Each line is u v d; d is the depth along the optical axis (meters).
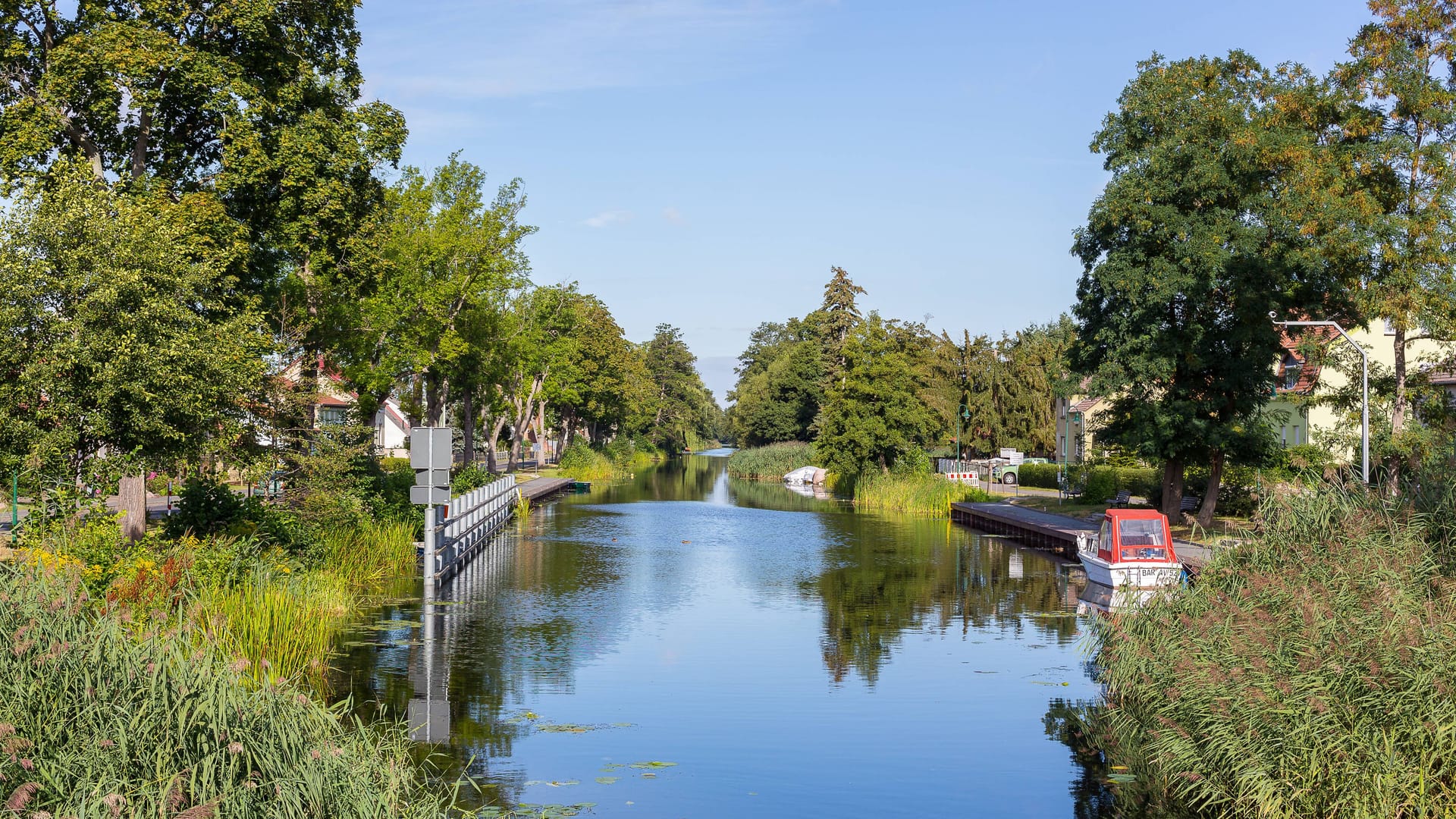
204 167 27.50
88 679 8.74
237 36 26.48
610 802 11.09
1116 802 11.36
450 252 42.78
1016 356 80.62
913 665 18.31
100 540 17.03
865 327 63.72
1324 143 34.56
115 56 23.61
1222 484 42.00
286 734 9.23
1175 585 15.83
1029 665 18.34
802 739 13.63
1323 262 33.75
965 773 12.35
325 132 27.38
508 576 29.12
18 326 17.86
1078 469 56.62
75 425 18.41
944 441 82.06
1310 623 11.77
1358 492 15.92
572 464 84.38
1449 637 10.48
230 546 19.50
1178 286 34.88
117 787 7.51
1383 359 51.59
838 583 28.75
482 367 50.53
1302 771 9.96
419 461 26.02
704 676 17.25
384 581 26.91
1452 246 31.45
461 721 14.10
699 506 57.69
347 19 29.98
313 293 33.34
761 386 117.50
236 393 20.91
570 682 16.56
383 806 9.07
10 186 23.81
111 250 18.53
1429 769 9.56
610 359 92.88
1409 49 32.34
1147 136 37.81
